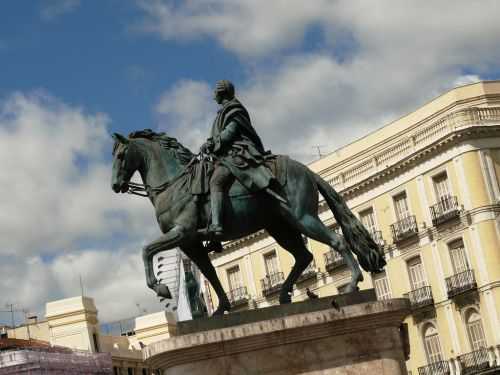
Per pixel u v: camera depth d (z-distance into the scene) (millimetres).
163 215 10047
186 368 9062
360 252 10102
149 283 9664
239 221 10023
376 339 9383
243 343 9078
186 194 9945
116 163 10297
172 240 9797
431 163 39562
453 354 38438
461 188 38469
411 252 40344
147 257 9719
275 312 9406
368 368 9297
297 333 9180
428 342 39469
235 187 9992
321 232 9906
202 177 9930
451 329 38594
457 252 38781
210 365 9047
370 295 9656
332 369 9227
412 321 39875
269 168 10008
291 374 9125
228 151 10062
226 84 10438
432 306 39156
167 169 10203
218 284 10234
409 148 40312
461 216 38375
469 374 37250
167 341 9039
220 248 10305
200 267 10227
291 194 9945
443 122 38906
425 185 39844
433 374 38812
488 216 37750
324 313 9242
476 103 38906
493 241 37594
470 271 37938
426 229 39656
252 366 9094
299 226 9914
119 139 10297
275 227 10391
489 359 37125
